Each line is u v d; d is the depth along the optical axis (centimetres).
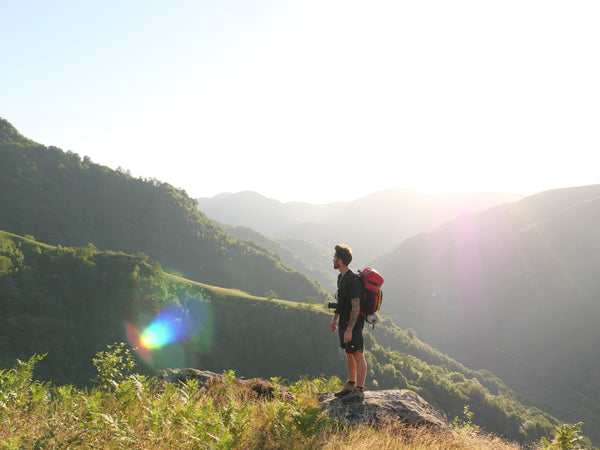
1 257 10631
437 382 10506
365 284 401
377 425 388
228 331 12256
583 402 15350
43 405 302
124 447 246
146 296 11519
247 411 328
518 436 9025
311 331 12469
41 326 9794
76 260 11988
